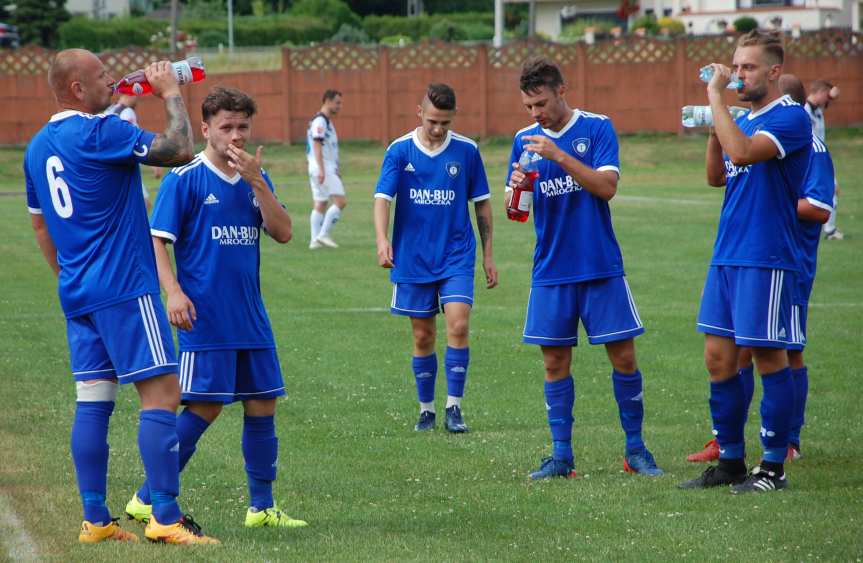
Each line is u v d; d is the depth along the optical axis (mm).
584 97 60000
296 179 51125
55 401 14094
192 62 9109
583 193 11516
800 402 11781
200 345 9578
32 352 17000
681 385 15156
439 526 9523
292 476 11227
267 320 9906
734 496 10438
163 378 8914
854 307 20625
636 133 60125
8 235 31281
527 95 11508
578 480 11188
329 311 20672
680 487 10812
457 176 13852
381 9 146625
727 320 10797
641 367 16188
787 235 10586
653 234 30938
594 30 90562
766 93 10555
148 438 8859
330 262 26750
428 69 59188
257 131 59406
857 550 8727
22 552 8633
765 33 10555
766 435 10688
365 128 59500
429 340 13664
